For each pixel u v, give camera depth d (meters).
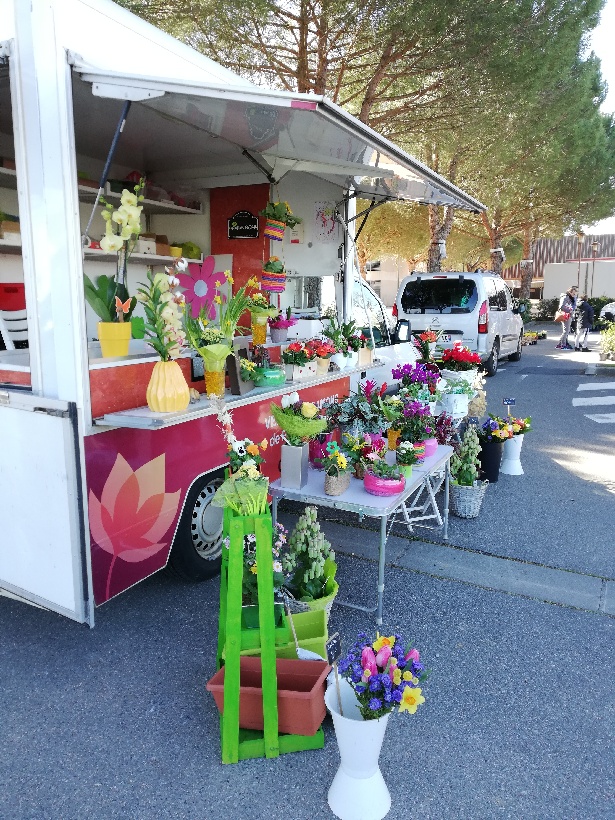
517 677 2.66
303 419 3.09
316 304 5.47
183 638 2.90
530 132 11.09
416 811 1.98
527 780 2.11
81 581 2.50
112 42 2.75
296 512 4.51
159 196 4.82
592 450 6.25
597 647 2.89
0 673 2.64
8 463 2.61
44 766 2.14
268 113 2.81
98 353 2.77
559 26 9.31
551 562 3.74
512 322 12.26
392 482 3.01
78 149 4.34
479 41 8.14
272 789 2.06
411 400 3.86
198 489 3.21
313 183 5.21
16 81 2.38
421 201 5.52
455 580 3.51
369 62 9.11
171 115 3.32
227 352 2.91
